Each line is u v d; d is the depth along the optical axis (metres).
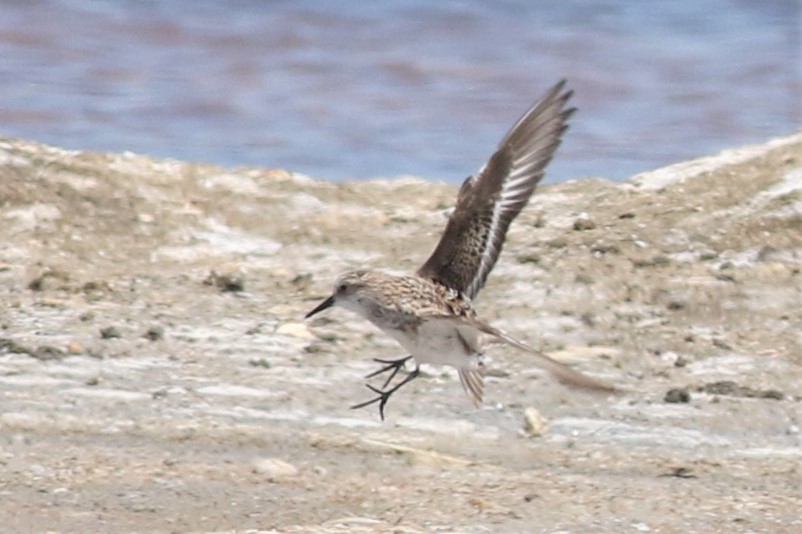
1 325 14.73
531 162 10.81
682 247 16.64
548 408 13.56
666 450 12.84
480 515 11.12
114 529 10.66
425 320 10.42
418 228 17.56
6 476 11.55
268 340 14.74
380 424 13.12
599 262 16.25
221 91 26.75
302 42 29.88
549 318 15.36
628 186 18.11
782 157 18.17
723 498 11.70
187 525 10.77
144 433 12.60
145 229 17.20
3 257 16.34
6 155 17.92
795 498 11.77
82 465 11.83
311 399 13.48
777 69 28.81
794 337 15.14
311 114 25.67
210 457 12.13
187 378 13.80
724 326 15.40
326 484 11.66
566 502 11.46
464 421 13.24
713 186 17.81
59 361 14.02
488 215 10.80
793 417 13.51
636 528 11.03
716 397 13.85
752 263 16.33
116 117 25.11
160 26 30.34
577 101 26.89
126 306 15.38
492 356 14.56
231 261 16.78
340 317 15.30
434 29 31.27
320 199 18.06
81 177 17.80
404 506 11.24
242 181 18.28
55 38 29.17
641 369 14.52
